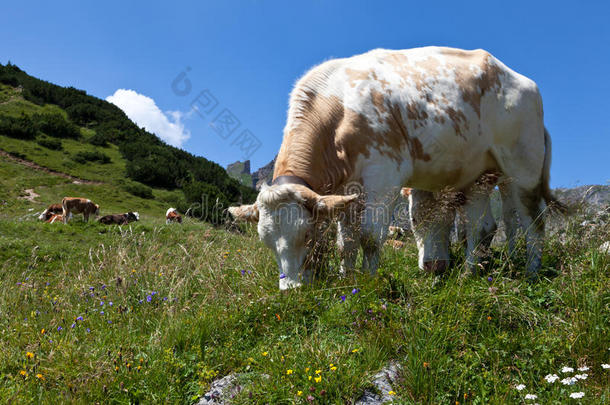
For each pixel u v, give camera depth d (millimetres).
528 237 2633
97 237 6934
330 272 2289
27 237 6605
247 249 3047
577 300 1831
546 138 2949
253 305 2037
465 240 2904
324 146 2402
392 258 2637
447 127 2586
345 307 1915
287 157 2365
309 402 1345
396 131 2463
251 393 1438
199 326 1894
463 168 2734
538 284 2139
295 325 1870
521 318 1771
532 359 1544
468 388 1426
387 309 1834
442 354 1575
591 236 2436
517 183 2814
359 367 1535
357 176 2416
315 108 2447
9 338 2021
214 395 1508
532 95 2865
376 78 2527
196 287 2637
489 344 1627
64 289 2799
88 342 1917
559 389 1396
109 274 2938
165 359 1672
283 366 1564
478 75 2734
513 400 1368
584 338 1588
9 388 1539
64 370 1656
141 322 2180
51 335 2004
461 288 1939
